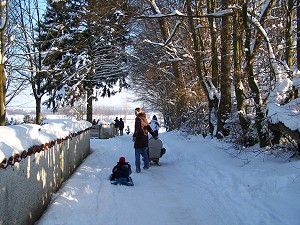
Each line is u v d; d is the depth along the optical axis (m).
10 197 3.88
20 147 4.29
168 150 13.84
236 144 10.73
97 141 18.95
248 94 11.54
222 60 13.11
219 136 13.09
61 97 23.31
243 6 9.44
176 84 21.80
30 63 11.68
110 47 23.27
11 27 11.46
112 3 14.34
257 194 6.07
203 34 17.91
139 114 9.66
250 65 9.94
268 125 8.76
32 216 4.84
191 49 17.92
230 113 12.80
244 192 6.30
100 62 24.12
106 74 26.48
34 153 4.90
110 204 6.09
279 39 11.98
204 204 6.18
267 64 11.21
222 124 13.10
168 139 18.69
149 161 10.64
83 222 5.08
